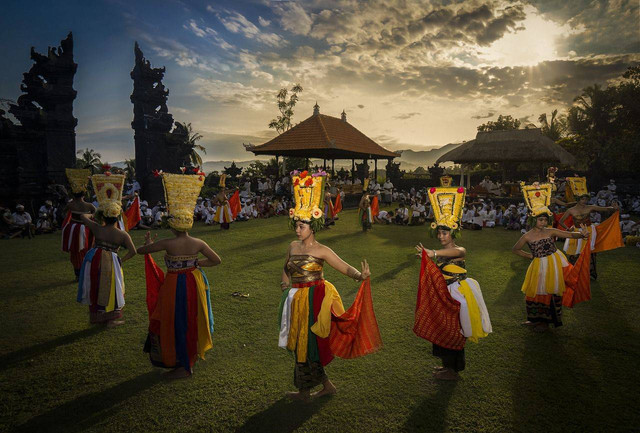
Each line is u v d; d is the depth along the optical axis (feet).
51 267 28.09
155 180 69.67
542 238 16.52
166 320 12.30
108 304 16.65
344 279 24.85
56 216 50.29
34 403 11.25
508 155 93.61
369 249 35.96
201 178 13.16
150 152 71.10
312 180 11.68
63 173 58.90
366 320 11.64
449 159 100.89
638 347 14.85
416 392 11.80
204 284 13.17
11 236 42.34
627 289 22.56
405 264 29.45
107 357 14.17
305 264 11.38
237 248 35.70
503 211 59.31
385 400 11.39
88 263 16.78
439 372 12.59
